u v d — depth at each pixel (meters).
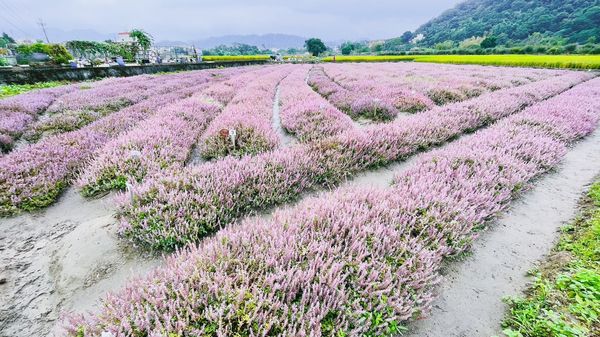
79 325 2.06
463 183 3.95
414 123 7.13
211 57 61.34
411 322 2.42
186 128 7.32
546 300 2.43
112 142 6.01
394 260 2.61
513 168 4.57
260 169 4.55
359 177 5.29
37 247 3.66
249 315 1.94
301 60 64.69
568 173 5.30
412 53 68.12
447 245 3.05
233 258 2.49
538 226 3.71
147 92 13.38
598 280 2.41
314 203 3.49
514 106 9.55
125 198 3.74
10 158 5.44
